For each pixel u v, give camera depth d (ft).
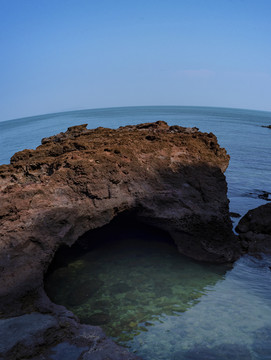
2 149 147.13
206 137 39.86
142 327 20.40
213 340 19.25
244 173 76.84
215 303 23.35
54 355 16.39
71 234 25.86
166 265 29.01
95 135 37.91
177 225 30.60
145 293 24.57
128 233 33.58
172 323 20.89
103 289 25.04
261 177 72.59
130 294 24.39
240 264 29.89
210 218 31.19
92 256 30.53
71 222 25.46
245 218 37.58
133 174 30.40
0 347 16.28
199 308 22.62
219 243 30.99
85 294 24.27
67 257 30.17
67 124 292.20
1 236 22.13
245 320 21.31
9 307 19.49
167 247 32.40
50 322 18.52
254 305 23.20
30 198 24.57
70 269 28.14
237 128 242.78
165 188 31.53
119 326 20.47
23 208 23.77
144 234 33.65
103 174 28.04
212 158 36.35
